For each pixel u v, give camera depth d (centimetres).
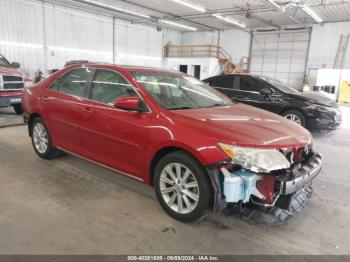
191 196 243
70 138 346
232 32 2095
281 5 1300
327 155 493
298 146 244
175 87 321
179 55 2203
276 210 270
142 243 223
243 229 248
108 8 1515
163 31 2159
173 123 249
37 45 1410
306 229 253
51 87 376
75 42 1587
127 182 336
